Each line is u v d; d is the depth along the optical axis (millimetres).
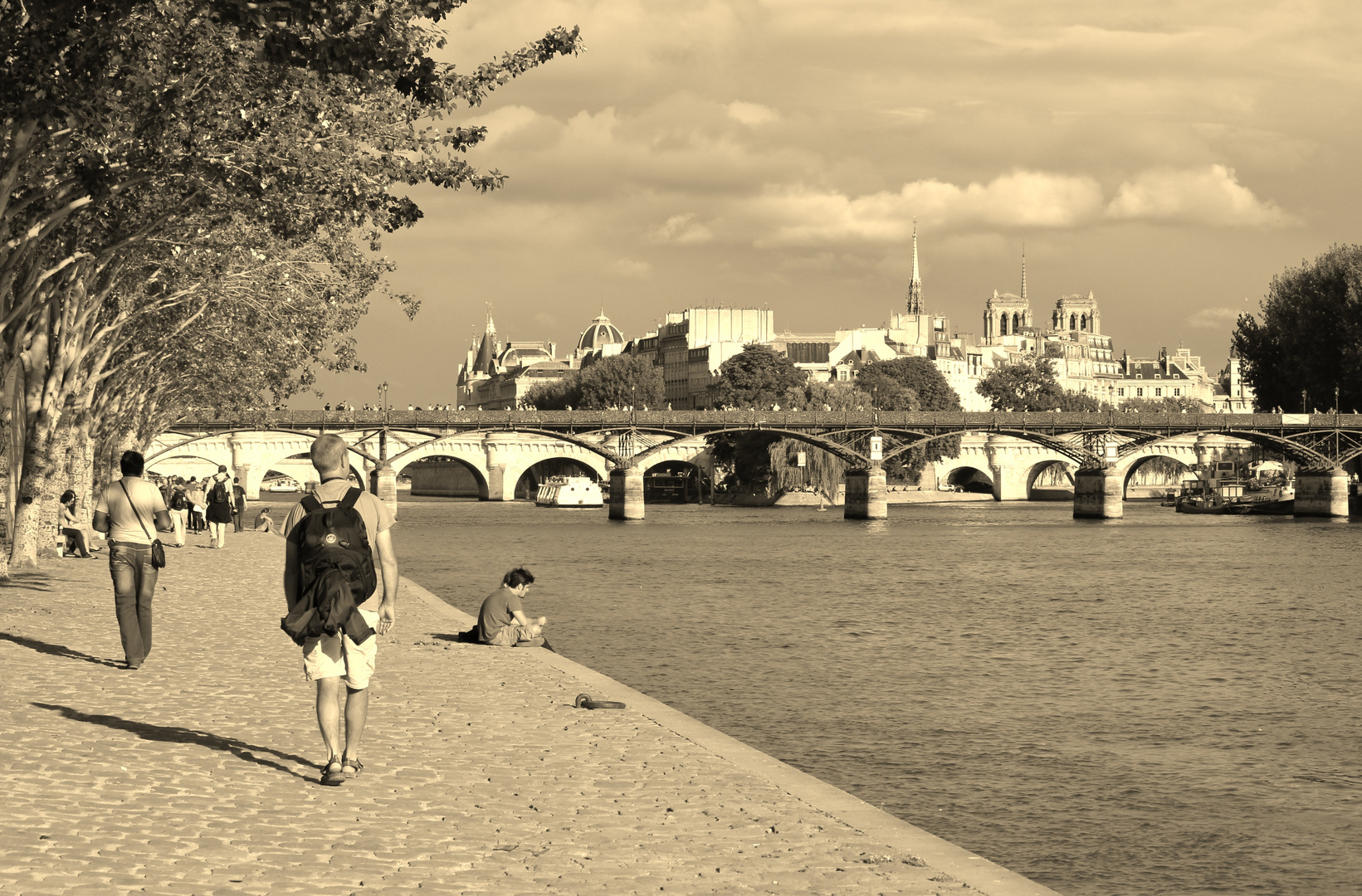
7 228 30078
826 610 57750
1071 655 43719
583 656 41938
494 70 32344
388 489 168375
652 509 193875
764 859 12172
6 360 38469
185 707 19391
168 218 34781
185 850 12062
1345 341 140625
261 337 64000
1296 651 45188
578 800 14258
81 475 60156
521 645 28609
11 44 23641
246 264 56219
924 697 34250
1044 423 169250
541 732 18016
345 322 62812
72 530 52312
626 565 84312
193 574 47375
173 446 162125
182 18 26531
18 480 47406
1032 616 56406
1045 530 136250
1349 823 21344
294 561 14867
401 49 22906
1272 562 91625
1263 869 18594
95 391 68000
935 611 58062
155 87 27500
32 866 11359
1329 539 119625
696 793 14578
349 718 15031
